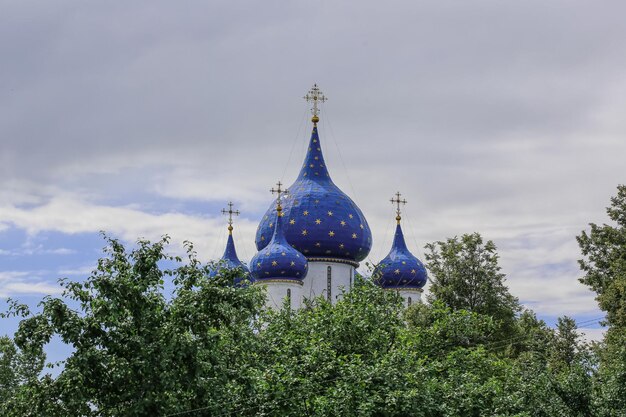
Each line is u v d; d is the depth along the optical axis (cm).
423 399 4284
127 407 3594
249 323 4531
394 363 4450
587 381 4825
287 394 3972
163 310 3766
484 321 5853
